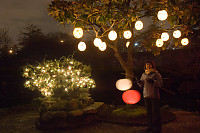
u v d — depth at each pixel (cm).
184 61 980
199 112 666
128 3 524
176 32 454
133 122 514
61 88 578
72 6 454
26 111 771
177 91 1008
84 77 610
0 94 1069
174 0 462
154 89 439
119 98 978
